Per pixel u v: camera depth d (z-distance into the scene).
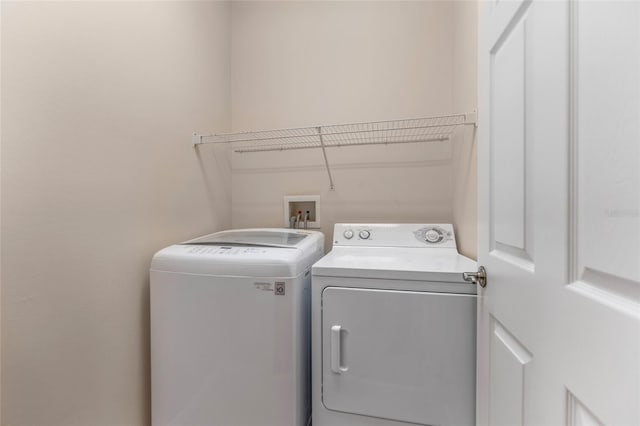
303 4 1.95
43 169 0.87
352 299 1.11
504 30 0.80
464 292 1.03
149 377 1.27
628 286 0.40
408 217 1.82
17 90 0.81
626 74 0.40
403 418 1.07
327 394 1.13
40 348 0.86
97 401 1.03
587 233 0.48
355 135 1.85
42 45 0.86
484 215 0.94
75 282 0.96
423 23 1.78
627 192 0.40
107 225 1.08
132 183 1.20
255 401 1.12
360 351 1.10
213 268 1.14
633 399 0.38
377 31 1.84
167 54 1.41
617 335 0.41
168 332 1.19
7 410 0.79
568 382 0.51
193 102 1.62
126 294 1.16
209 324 1.15
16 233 0.81
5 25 0.78
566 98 0.53
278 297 1.10
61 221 0.92
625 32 0.41
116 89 1.12
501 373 0.80
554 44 0.56
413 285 1.07
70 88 0.95
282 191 2.00
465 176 1.43
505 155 0.79
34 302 0.85
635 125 0.39
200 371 1.16
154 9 1.33
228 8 2.03
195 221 1.64
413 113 1.79
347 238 1.64
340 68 1.89
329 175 1.92
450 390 1.03
